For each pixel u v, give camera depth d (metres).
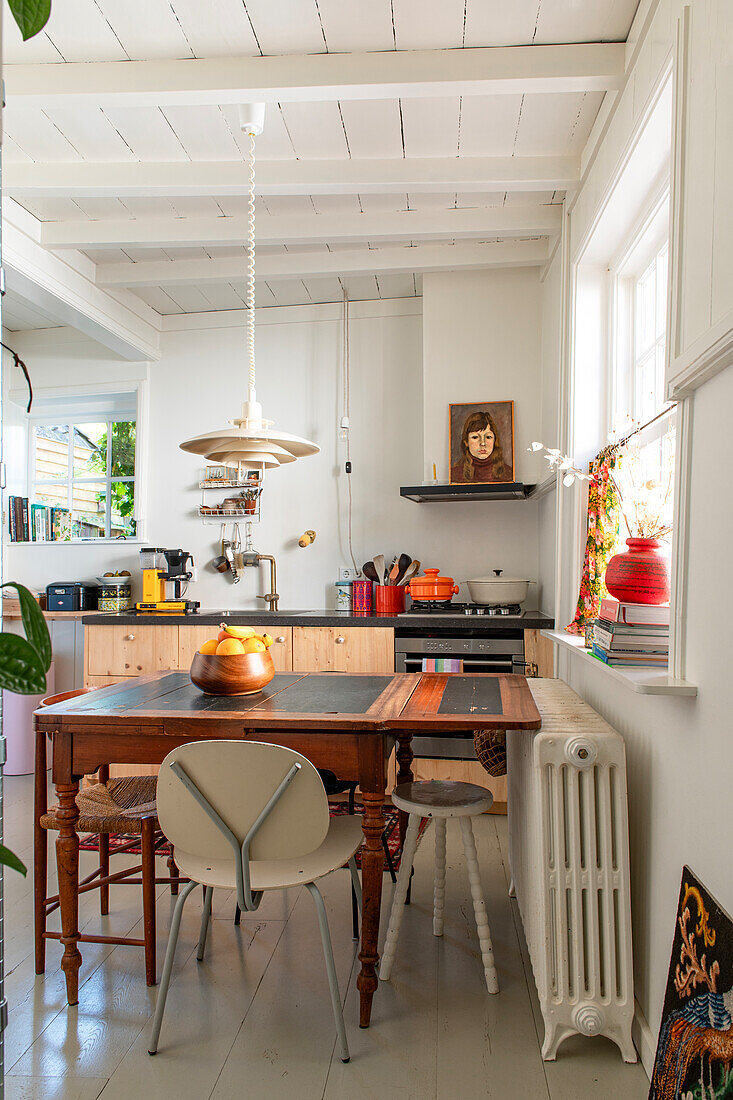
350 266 3.95
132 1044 1.89
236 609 4.73
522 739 2.24
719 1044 1.23
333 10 2.20
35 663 0.69
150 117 2.70
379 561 4.35
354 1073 1.77
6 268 3.37
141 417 4.86
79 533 5.15
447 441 4.20
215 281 4.07
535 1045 1.88
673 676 1.67
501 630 3.69
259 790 1.77
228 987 2.15
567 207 3.24
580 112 2.68
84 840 3.11
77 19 2.23
